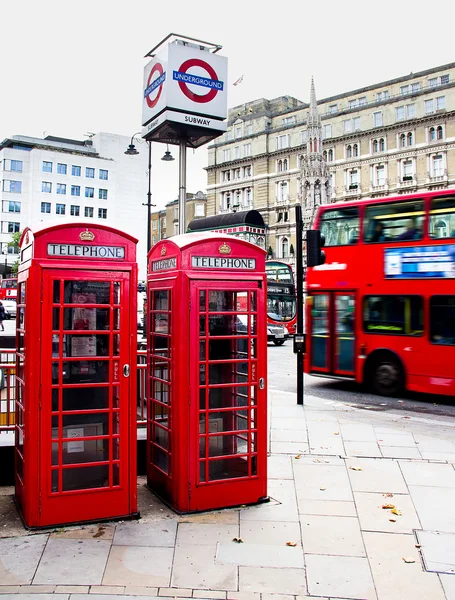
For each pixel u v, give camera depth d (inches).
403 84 2305.6
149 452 239.5
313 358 530.6
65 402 198.7
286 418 385.7
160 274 229.5
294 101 2832.2
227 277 215.8
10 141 3238.2
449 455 295.6
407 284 466.3
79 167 3312.0
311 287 533.6
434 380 448.8
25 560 171.0
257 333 222.7
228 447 225.5
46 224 200.8
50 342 192.9
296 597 154.6
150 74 772.6
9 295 1991.9
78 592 153.6
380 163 2278.5
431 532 198.2
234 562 173.3
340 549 183.9
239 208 2738.7
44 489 193.2
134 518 204.7
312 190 2297.0
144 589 156.2
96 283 200.4
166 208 3358.8
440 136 2143.2
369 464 278.7
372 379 494.9
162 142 820.6
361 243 499.8
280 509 217.5
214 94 749.9
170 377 217.0
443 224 448.8
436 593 157.9
